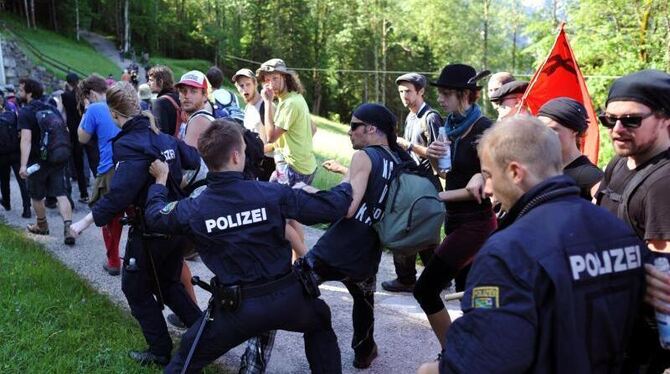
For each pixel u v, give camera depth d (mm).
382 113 3312
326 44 55562
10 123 7496
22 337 3793
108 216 3312
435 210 3119
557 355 1543
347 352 4016
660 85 2105
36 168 6371
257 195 2750
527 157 1730
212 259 2764
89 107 5562
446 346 1696
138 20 61938
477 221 3232
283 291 2766
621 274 1670
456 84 3406
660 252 1844
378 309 4805
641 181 2143
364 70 51969
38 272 5078
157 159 3336
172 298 3705
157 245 3463
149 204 3000
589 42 21562
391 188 3186
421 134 4898
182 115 5578
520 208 1743
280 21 56000
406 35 48406
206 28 62281
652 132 2146
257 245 2727
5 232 6512
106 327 4141
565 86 4125
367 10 48656
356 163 3189
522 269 1557
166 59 59531
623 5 20844
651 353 1885
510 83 4281
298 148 5266
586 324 1580
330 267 3236
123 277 3557
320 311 2953
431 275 3320
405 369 3779
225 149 2734
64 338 3852
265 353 3176
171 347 3641
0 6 53125
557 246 1584
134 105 3457
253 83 6078
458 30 45906
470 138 3430
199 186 3740
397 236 3133
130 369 3500
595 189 2807
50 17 56250
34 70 31531
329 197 2861
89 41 58375
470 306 1638
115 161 3404
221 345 2756
